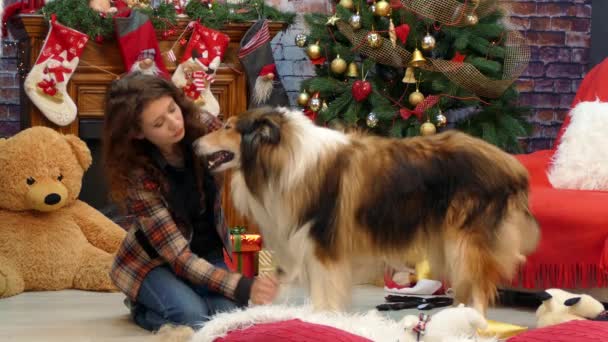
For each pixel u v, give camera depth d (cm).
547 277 418
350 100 552
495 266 349
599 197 407
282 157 342
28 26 540
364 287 507
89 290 483
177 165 357
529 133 587
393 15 552
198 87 561
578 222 402
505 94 568
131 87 336
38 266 478
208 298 361
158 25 564
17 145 483
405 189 347
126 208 352
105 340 346
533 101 686
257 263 517
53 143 490
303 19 611
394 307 431
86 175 581
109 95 341
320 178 343
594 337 209
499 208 349
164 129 335
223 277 336
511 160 360
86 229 507
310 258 346
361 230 348
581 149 457
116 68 560
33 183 481
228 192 571
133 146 347
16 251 477
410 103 558
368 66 548
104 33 549
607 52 676
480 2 541
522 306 448
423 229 351
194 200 360
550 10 682
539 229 376
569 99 691
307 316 283
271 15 595
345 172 346
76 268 486
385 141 360
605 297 404
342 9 550
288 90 658
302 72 659
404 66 552
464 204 347
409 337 288
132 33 543
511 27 584
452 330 285
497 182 350
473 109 645
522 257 359
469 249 345
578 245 404
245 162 347
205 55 566
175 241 345
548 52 684
